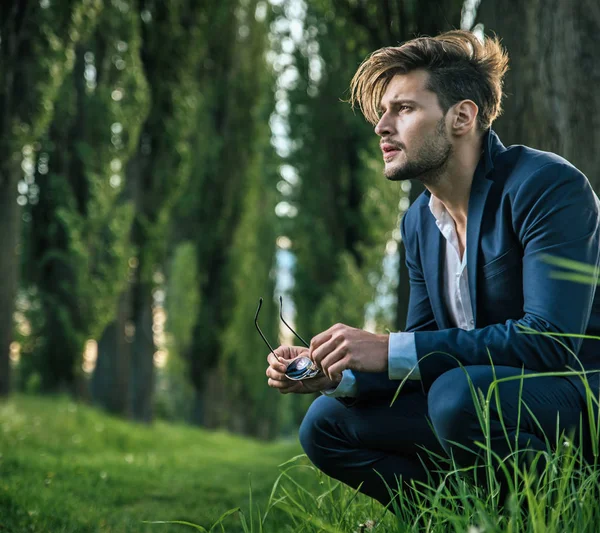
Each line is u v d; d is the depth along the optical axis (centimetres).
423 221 247
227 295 2645
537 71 444
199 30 2084
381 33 849
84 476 628
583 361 215
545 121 441
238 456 1359
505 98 457
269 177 2905
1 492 440
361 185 2494
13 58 1380
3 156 1405
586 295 206
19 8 1376
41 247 1788
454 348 212
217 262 2642
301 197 2517
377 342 218
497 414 204
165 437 1555
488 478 189
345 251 2519
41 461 698
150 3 1998
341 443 248
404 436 239
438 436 214
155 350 2217
